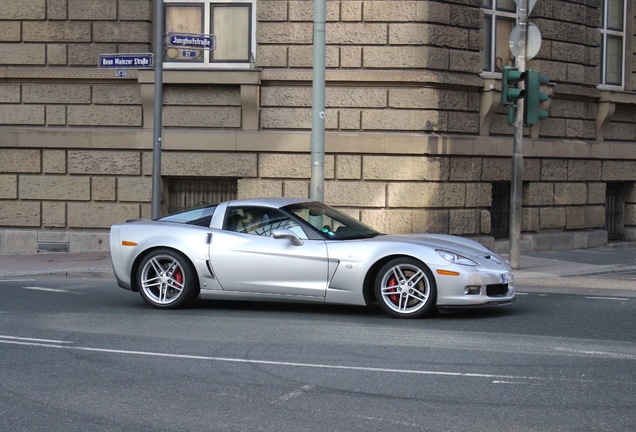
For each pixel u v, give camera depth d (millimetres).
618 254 18453
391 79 16734
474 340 9125
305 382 7344
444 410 6531
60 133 17453
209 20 17594
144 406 6629
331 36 16891
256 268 10742
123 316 10625
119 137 17344
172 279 11133
